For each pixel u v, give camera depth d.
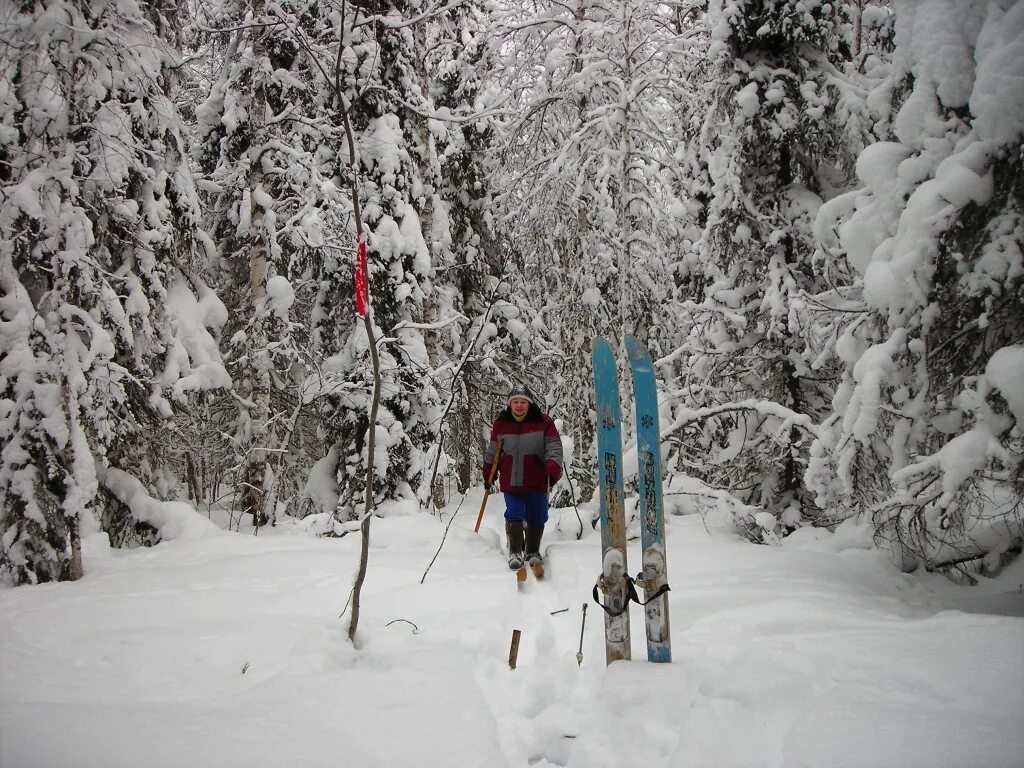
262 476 9.79
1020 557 5.30
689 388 8.21
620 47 9.91
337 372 10.06
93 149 7.14
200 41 10.14
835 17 7.64
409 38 10.56
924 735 2.30
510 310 13.50
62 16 6.75
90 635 3.98
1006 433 4.35
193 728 2.62
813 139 7.60
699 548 5.96
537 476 5.71
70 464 6.29
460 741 2.56
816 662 3.03
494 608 4.50
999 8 4.48
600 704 2.94
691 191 9.41
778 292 7.58
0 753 2.40
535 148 11.13
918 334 4.87
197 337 8.95
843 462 5.10
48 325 6.59
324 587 5.06
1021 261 4.35
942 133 4.81
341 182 10.27
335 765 2.36
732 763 2.30
